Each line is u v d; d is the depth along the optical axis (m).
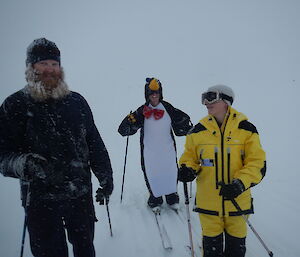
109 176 2.58
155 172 4.04
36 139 2.14
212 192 2.67
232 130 2.62
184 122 4.04
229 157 2.61
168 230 3.79
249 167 2.52
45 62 2.10
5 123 2.09
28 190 2.21
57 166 2.20
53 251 2.29
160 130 3.98
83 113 2.34
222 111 2.69
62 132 2.19
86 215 2.42
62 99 2.20
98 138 2.54
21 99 2.10
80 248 2.44
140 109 4.16
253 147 2.57
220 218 2.67
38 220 2.22
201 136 2.74
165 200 4.67
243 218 2.67
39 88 2.06
